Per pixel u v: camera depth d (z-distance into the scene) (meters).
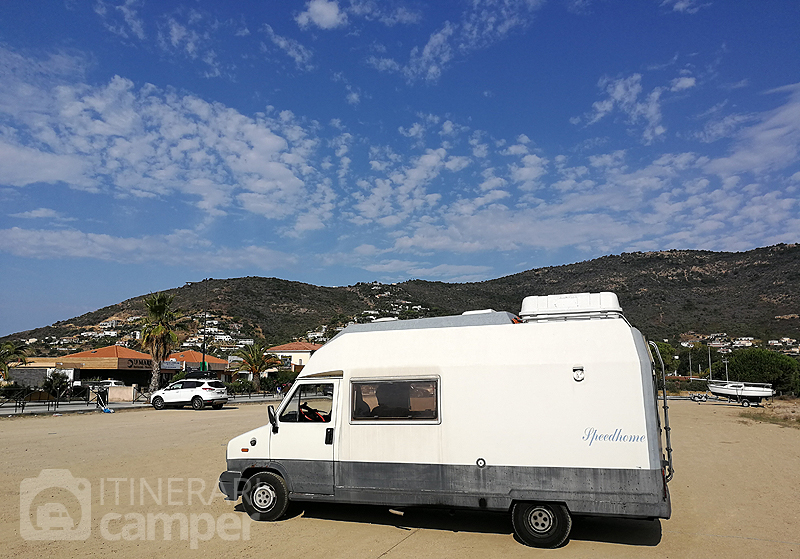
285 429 8.09
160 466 11.99
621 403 6.79
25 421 23.33
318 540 7.07
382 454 7.56
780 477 11.76
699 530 7.69
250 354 55.31
